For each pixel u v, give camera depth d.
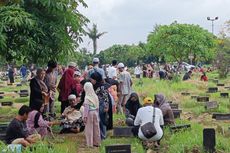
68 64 16.92
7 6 13.87
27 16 13.95
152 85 29.48
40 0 14.87
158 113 12.02
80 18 16.08
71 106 14.64
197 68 58.59
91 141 12.37
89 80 13.49
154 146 11.90
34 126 12.34
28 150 9.73
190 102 21.67
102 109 13.16
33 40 14.88
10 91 33.00
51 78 15.82
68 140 13.09
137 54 90.56
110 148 10.19
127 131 13.60
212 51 51.06
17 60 16.23
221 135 13.34
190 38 42.72
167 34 42.88
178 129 13.45
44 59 15.84
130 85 18.17
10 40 14.81
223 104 21.22
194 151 10.91
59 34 15.27
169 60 48.91
